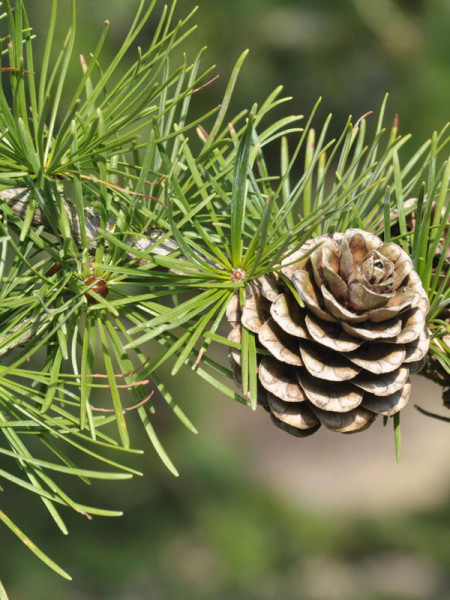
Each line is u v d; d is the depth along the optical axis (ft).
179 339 1.05
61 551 2.88
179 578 2.88
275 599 2.94
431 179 1.08
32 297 1.07
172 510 3.11
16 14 1.05
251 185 1.11
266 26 3.08
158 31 1.08
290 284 1.06
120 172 1.08
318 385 1.06
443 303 1.08
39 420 1.05
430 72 2.70
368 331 1.04
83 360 1.06
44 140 1.10
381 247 1.06
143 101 1.07
